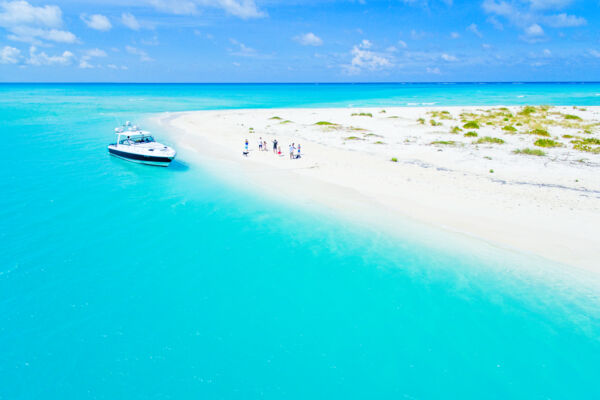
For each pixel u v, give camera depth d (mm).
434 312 13820
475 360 11789
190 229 20375
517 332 12836
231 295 14828
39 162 33156
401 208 22625
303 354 12031
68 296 14477
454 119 59594
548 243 17953
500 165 31312
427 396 10602
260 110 83750
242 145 41500
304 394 10648
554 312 13680
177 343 12367
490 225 19953
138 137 34719
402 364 11664
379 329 13070
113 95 157250
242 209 23141
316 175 29594
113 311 13734
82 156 35875
